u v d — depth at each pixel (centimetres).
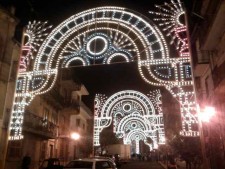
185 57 1332
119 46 1435
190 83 1312
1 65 1672
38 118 2259
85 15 1486
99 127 2945
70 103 3114
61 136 2933
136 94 3209
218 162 1596
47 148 2616
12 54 1781
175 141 2066
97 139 2902
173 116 3419
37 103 2364
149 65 1366
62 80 3128
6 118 1756
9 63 1736
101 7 1467
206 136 1786
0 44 1689
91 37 1476
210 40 1496
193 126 1349
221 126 1511
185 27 1338
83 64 1462
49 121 2566
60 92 3080
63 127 3155
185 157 1902
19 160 2005
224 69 1390
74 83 3231
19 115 1538
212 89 1644
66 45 1498
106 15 1469
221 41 1446
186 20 1323
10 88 1823
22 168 1880
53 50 1511
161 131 3131
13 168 1917
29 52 1538
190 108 1285
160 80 1348
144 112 3253
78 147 3822
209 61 1631
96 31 1480
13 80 1841
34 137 2316
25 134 2133
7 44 1734
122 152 4941
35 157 2306
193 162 1970
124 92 3148
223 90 1419
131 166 3688
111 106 3056
